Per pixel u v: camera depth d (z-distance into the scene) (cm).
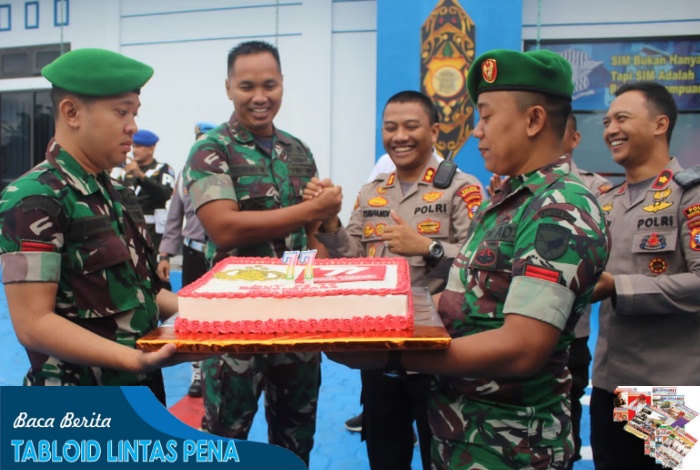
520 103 146
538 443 148
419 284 247
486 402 150
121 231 180
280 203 235
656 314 201
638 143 215
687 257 198
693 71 742
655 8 741
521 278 133
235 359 221
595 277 135
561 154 152
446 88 714
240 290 148
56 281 156
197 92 843
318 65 793
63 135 169
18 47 920
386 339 128
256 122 231
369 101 789
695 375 199
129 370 140
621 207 221
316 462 299
